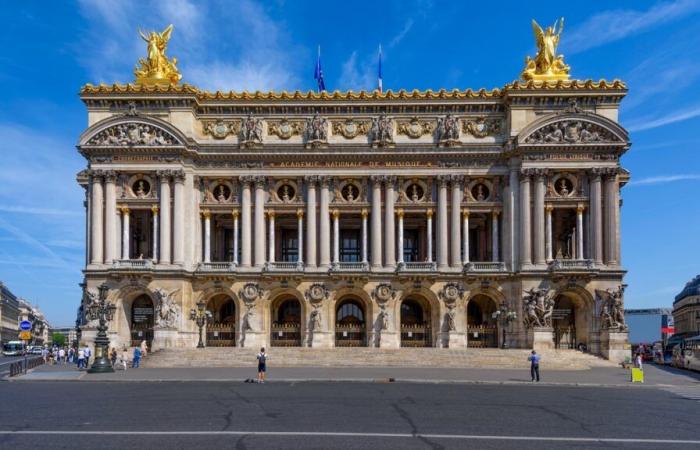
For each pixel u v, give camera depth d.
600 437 29.30
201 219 88.69
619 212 85.62
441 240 86.81
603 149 84.75
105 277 84.19
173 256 85.12
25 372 64.62
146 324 86.38
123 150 85.31
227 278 85.88
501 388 51.09
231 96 88.19
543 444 27.52
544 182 85.38
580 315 86.25
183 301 84.44
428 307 89.31
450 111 88.50
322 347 84.81
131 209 86.56
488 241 91.44
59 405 39.03
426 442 27.44
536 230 84.69
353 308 91.56
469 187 88.06
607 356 81.81
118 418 33.53
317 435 28.72
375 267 86.56
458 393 46.53
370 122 88.69
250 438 27.92
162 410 36.47
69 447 26.11
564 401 42.66
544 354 76.00
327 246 87.12
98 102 86.94
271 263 86.25
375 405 38.94
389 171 87.62
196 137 88.75
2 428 30.55
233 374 60.38
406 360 72.81
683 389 52.88
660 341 134.38
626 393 48.97
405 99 87.94
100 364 63.22
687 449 26.98
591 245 84.56
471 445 27.00
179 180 85.69
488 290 85.94
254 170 88.00
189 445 26.45
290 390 47.41
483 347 87.25
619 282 83.69
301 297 86.25
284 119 88.75
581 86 85.38
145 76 89.06
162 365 71.19
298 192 88.31
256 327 85.62
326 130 88.25
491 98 87.88
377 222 87.12
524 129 84.81
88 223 86.56
